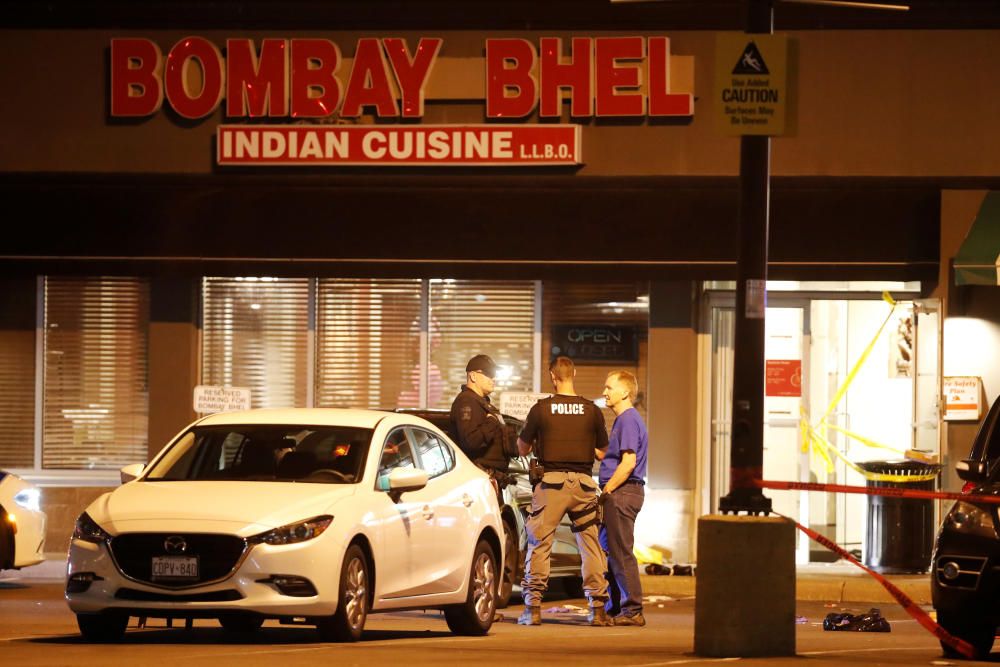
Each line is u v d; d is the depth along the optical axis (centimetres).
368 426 4225
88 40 7006
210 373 7256
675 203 6900
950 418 6838
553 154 6788
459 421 5169
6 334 7312
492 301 7194
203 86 6925
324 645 3775
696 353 7075
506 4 6856
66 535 7200
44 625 4666
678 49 6838
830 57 6806
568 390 5047
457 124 6856
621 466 4962
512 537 5497
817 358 7238
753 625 3503
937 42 6800
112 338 7288
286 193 7050
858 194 6881
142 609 3688
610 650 3800
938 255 6856
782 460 7231
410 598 4131
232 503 3772
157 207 7081
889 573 6631
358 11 6906
